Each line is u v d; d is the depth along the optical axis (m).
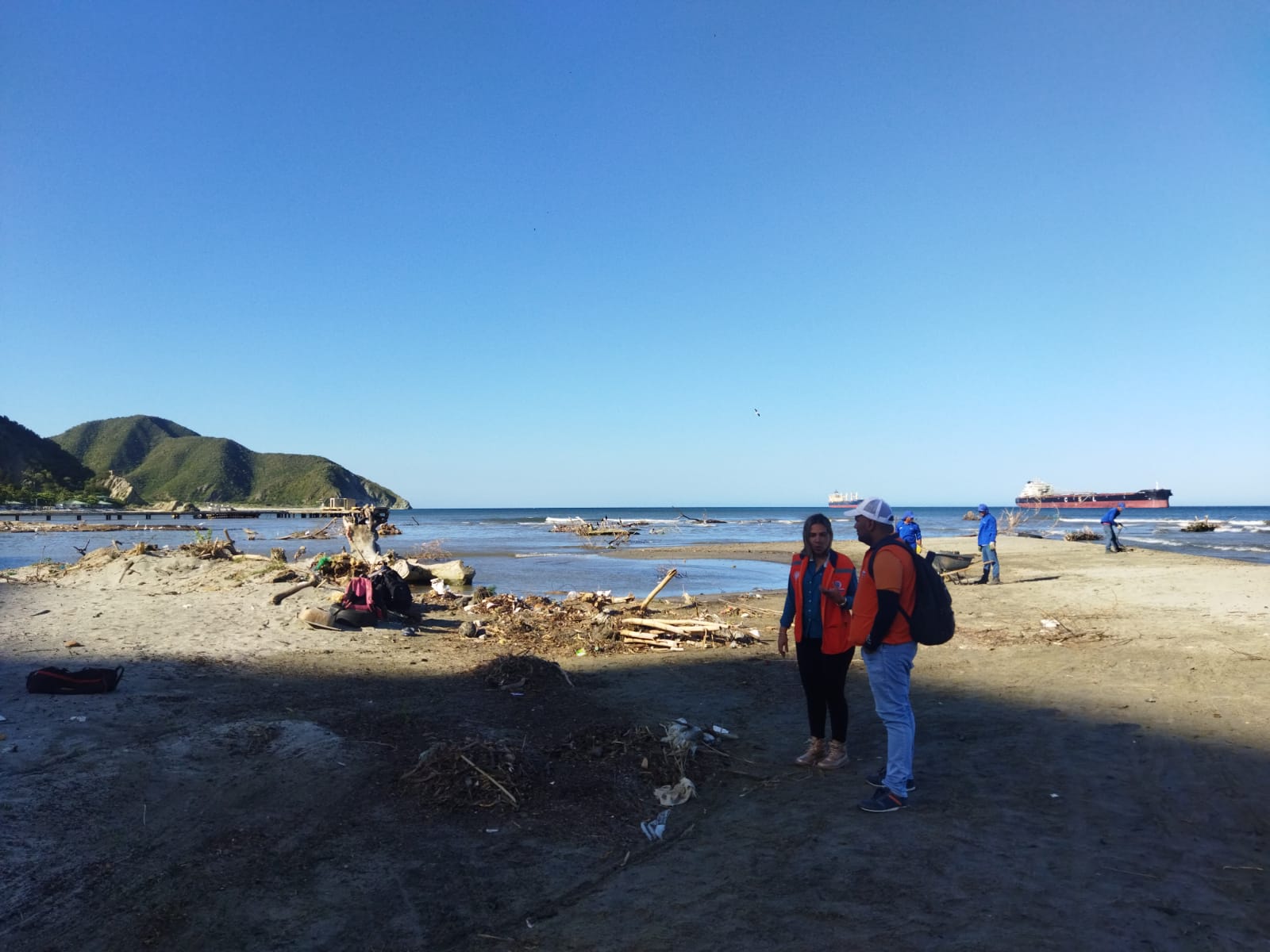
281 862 4.32
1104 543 35.56
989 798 5.21
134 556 17.64
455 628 12.66
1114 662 9.58
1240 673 8.77
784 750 6.48
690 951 3.43
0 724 6.21
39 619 11.91
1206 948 3.34
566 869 4.30
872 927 3.58
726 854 4.48
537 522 97.38
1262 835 4.55
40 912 3.69
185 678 8.28
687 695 8.39
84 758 5.48
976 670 9.41
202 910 3.79
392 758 5.97
